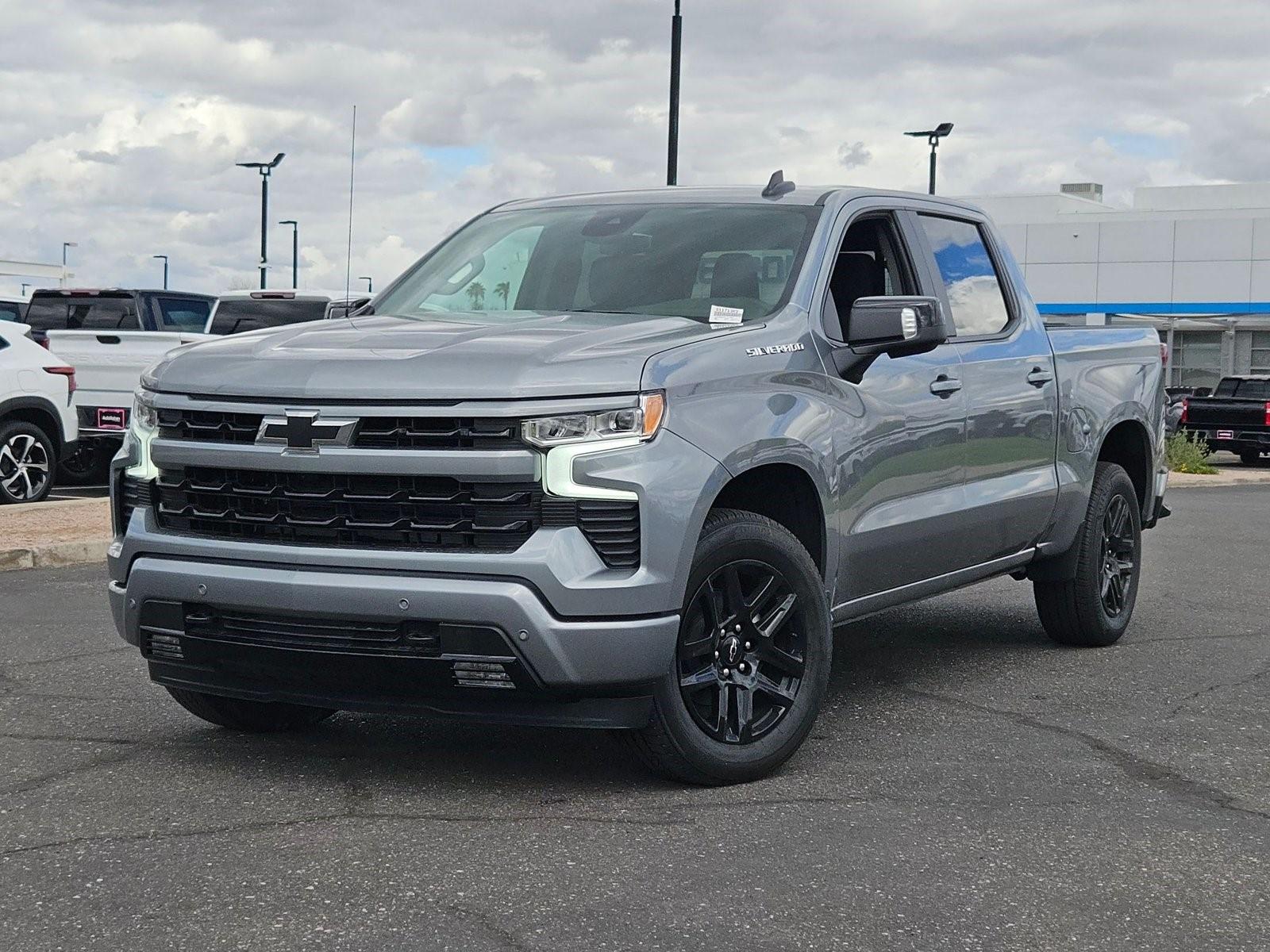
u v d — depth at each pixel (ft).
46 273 233.14
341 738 18.47
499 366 15.23
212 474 16.08
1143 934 12.28
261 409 15.65
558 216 20.80
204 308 57.11
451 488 15.14
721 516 16.37
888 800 16.02
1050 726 19.69
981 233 22.98
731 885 13.24
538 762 17.38
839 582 18.30
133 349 51.49
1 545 35.35
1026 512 22.47
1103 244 163.84
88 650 24.22
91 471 56.44
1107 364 25.44
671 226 19.74
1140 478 27.12
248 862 13.70
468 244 20.97
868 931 12.19
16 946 11.71
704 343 16.42
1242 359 158.92
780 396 17.04
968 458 20.89
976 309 22.09
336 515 15.40
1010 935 12.20
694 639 16.03
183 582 15.85
